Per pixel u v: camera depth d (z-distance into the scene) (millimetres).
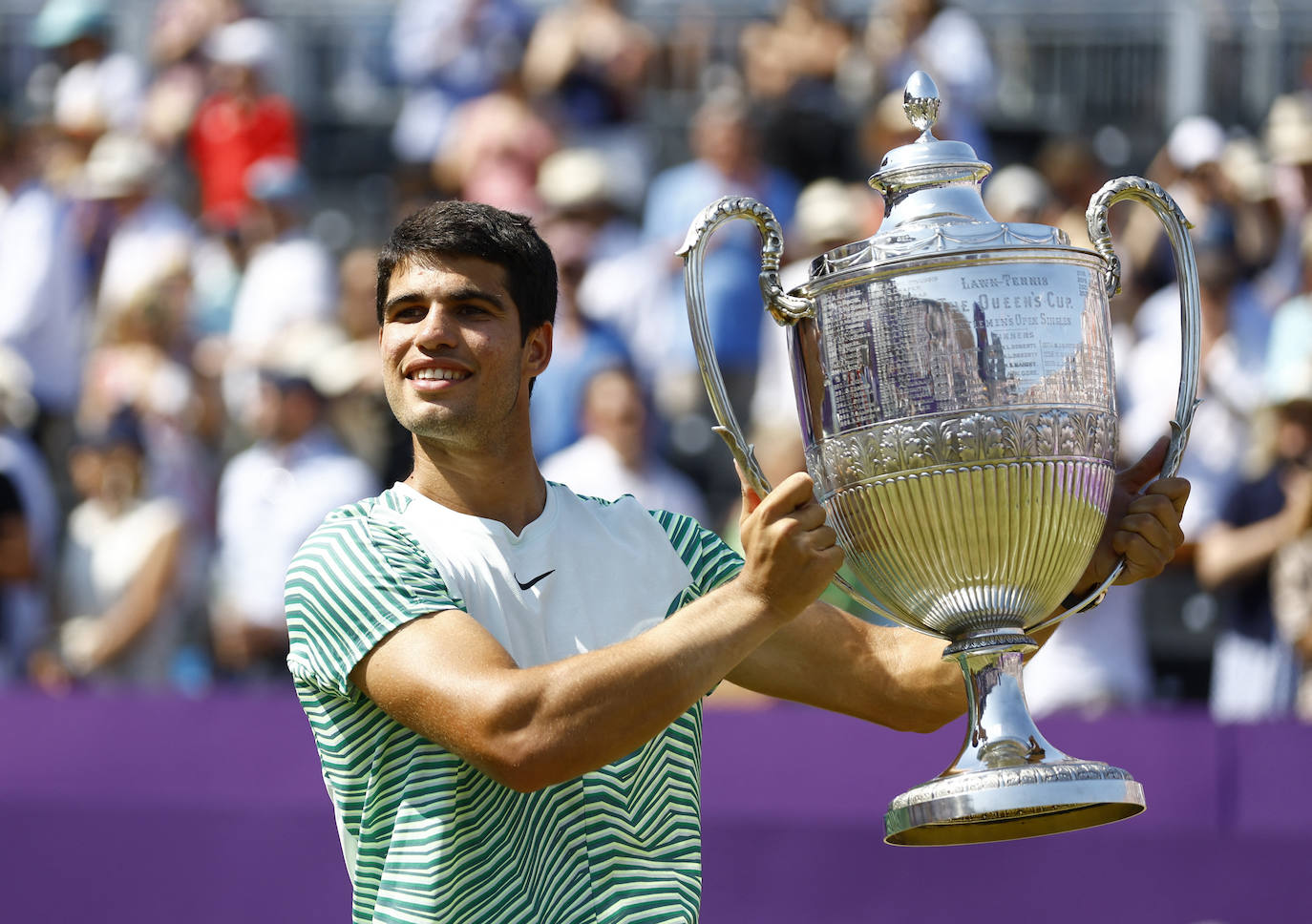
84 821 14969
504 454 8219
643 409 19891
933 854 14430
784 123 26828
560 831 7941
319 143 30859
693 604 7613
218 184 27812
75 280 24547
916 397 7875
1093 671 17281
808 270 8320
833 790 14617
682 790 8258
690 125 30328
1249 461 18672
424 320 8047
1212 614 21156
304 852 14797
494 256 8078
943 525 7914
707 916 14523
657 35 31219
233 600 19688
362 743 8008
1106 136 30484
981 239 7949
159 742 15109
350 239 29094
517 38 28172
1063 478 7879
